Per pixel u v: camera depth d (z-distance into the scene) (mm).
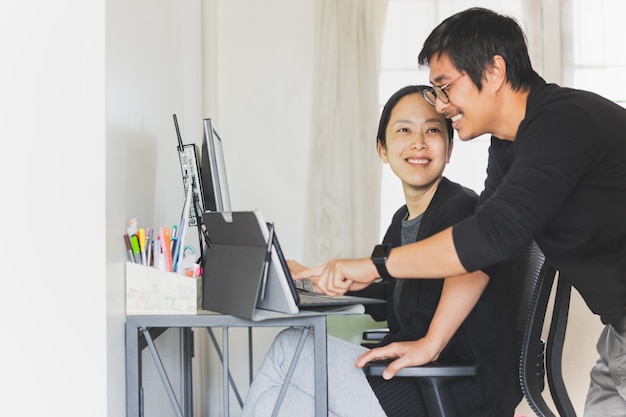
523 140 1297
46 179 1351
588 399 1536
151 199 1838
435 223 1627
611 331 1430
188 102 2461
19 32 1356
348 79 3061
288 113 3131
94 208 1348
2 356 1339
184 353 2088
